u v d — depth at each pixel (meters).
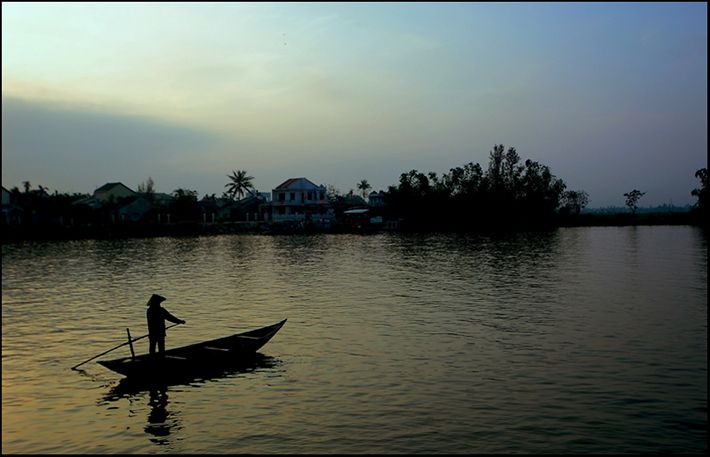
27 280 50.53
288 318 30.48
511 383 18.53
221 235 124.50
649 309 30.62
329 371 20.27
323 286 43.25
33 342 26.27
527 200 130.88
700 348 22.38
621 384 18.17
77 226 122.12
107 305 36.53
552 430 14.81
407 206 130.50
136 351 24.50
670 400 16.70
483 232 117.75
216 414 16.53
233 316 31.70
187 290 42.69
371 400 17.25
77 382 19.94
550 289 38.50
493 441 14.27
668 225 133.12
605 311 30.27
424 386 18.42
